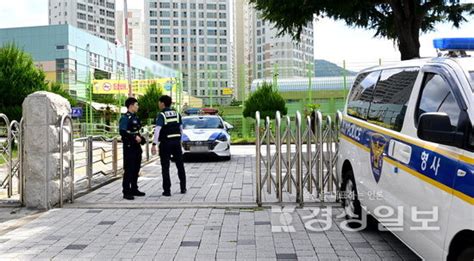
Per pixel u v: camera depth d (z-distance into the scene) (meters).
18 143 8.38
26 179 7.99
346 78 28.28
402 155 4.69
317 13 15.45
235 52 74.25
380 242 5.92
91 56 53.94
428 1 14.48
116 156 12.38
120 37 78.06
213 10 79.31
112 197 9.18
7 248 5.79
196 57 78.75
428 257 4.11
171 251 5.63
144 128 16.27
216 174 12.55
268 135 8.28
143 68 57.94
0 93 20.83
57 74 45.97
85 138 9.81
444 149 3.91
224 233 6.41
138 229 6.66
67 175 8.53
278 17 16.00
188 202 8.51
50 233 6.48
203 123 17.02
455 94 4.04
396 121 5.06
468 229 3.43
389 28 16.64
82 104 38.03
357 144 6.30
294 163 9.14
